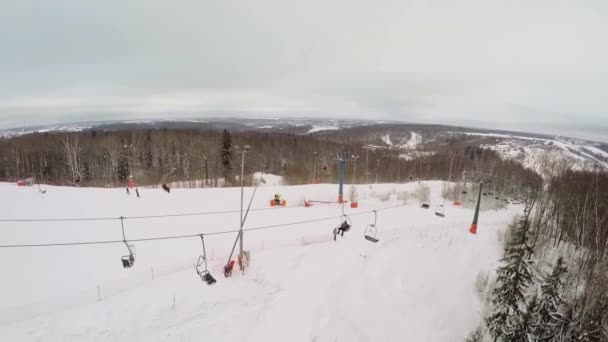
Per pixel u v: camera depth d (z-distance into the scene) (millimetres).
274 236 21891
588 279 20219
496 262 22469
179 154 64562
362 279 16656
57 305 13359
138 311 12570
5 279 15422
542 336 14898
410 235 23875
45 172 57844
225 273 15391
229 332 11883
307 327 12500
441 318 16000
